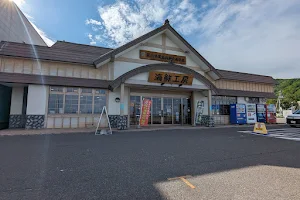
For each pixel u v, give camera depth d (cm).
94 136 789
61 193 253
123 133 902
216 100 1530
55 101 1020
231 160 428
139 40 1122
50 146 566
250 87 1661
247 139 744
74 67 1066
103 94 1126
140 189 268
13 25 1199
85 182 292
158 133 911
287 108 4031
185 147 570
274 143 656
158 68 1094
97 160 416
